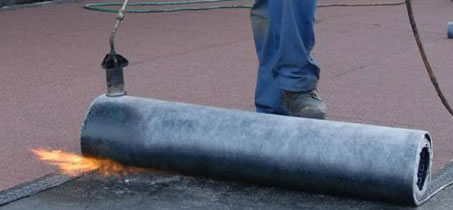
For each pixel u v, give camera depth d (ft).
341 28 33.40
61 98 21.48
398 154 13.91
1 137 17.99
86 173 15.83
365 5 40.75
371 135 14.26
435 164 16.37
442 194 14.92
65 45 29.27
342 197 14.64
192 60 26.53
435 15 37.40
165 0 42.39
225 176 15.26
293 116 16.47
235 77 24.03
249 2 41.78
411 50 28.50
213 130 15.11
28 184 15.26
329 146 14.33
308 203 14.43
